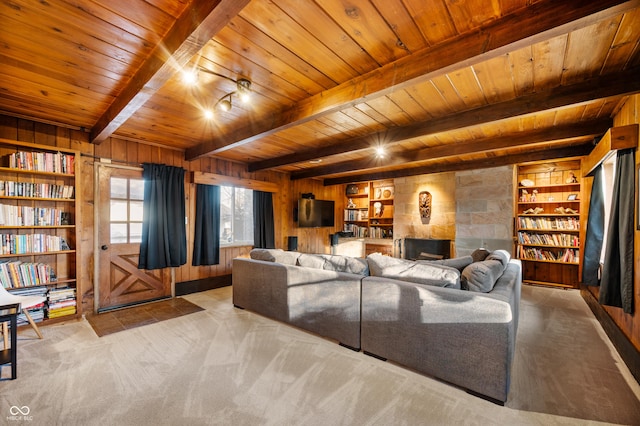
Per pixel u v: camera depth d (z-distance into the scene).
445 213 5.64
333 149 3.95
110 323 3.08
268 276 3.16
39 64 1.98
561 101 2.22
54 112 2.86
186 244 4.28
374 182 7.00
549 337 2.77
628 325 2.31
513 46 1.48
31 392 1.86
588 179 3.98
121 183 3.69
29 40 1.71
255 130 3.02
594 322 3.17
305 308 2.80
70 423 1.58
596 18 1.28
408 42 1.70
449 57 1.67
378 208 6.82
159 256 3.86
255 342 2.60
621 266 2.30
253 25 1.55
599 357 2.37
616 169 2.43
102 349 2.47
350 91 2.15
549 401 1.79
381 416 1.65
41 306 2.95
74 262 3.26
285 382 1.98
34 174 3.05
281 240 5.90
